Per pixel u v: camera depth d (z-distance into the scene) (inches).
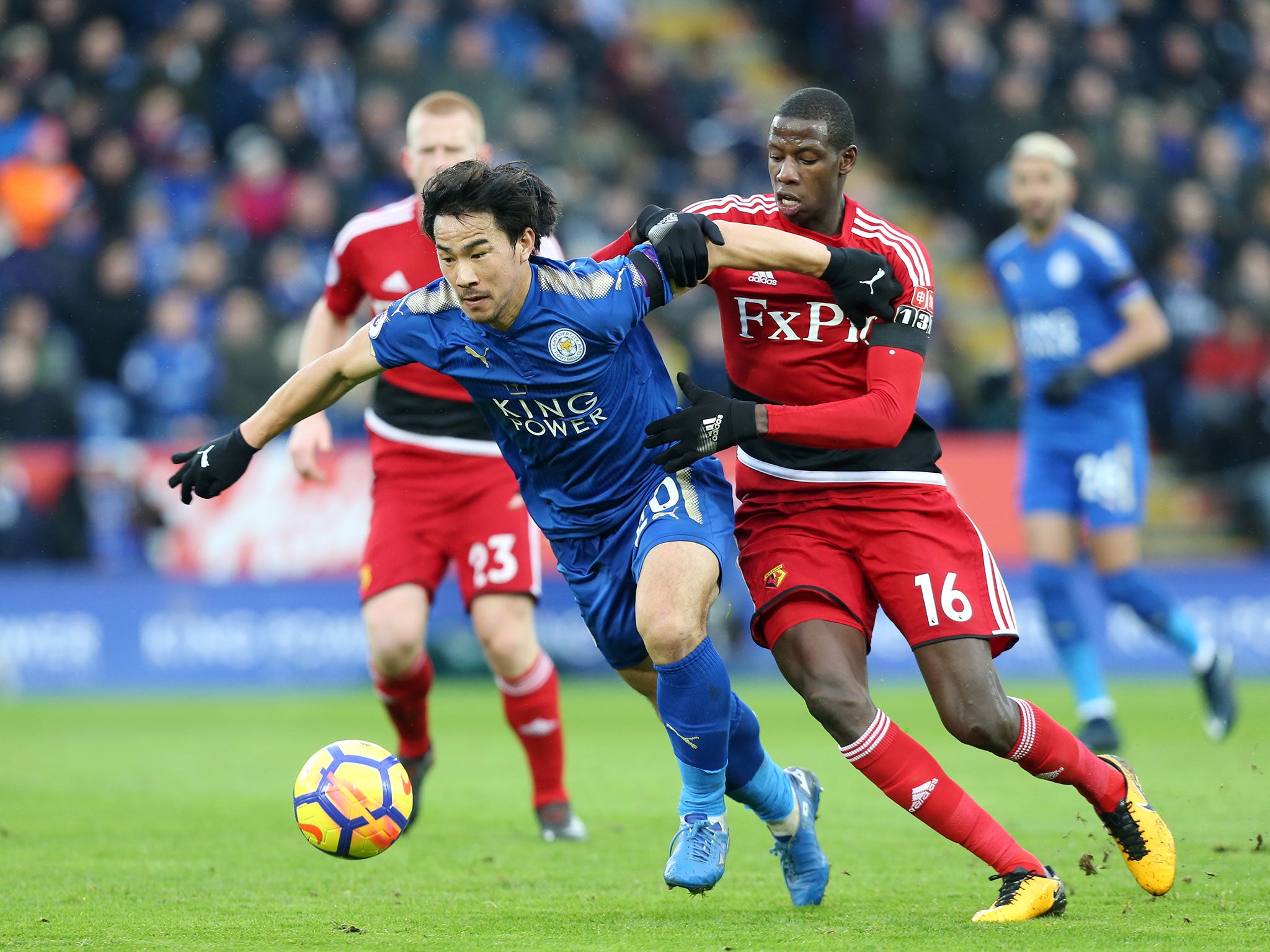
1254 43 2497.5
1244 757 1135.6
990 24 2385.6
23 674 1732.3
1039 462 1238.3
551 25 2261.3
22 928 574.2
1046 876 582.9
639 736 1343.5
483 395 593.9
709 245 587.2
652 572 575.8
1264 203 2303.2
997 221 2352.4
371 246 852.0
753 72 2723.9
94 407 1892.2
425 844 804.0
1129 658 1845.5
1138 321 1214.9
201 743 1294.3
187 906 623.8
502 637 825.5
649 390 608.4
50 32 2150.6
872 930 556.4
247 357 1822.1
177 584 1744.6
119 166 2064.5
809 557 612.1
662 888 666.8
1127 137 2283.5
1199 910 592.1
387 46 2079.2
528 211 548.7
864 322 601.3
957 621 600.7
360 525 1743.4
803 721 1439.5
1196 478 2082.9
